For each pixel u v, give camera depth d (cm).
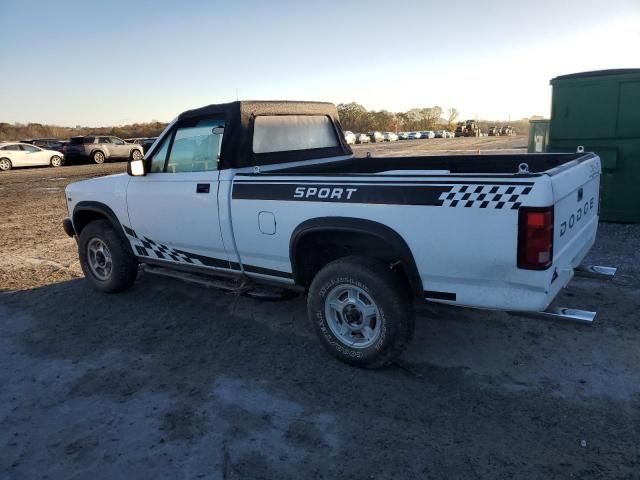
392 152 2845
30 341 466
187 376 389
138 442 313
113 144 3041
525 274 306
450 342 419
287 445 304
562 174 322
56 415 346
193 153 462
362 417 327
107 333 473
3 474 290
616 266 573
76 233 600
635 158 738
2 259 771
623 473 269
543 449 290
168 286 592
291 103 495
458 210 317
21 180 2030
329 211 366
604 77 734
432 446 297
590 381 354
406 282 378
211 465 290
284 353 417
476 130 7075
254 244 421
